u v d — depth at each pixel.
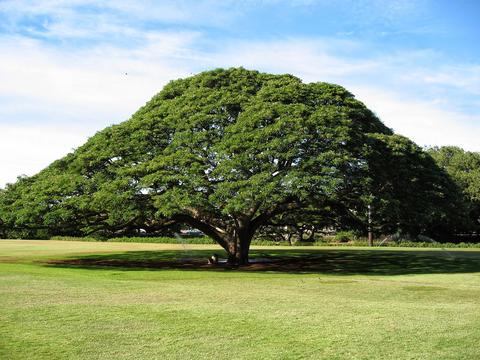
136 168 23.16
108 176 24.17
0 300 13.33
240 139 22.59
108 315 11.49
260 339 9.53
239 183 21.58
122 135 25.61
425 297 14.63
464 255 34.94
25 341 9.33
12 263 26.48
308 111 23.45
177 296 14.38
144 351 8.77
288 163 22.83
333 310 12.27
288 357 8.47
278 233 46.47
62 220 24.19
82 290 15.35
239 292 15.37
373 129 26.81
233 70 28.62
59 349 8.85
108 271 22.66
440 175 26.38
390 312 12.06
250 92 26.64
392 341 9.41
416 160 25.72
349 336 9.76
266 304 13.09
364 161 23.02
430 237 53.22
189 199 21.38
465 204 27.17
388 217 24.50
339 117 23.42
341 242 54.28
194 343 9.25
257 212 28.80
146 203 23.23
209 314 11.70
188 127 24.47
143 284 17.23
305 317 11.43
